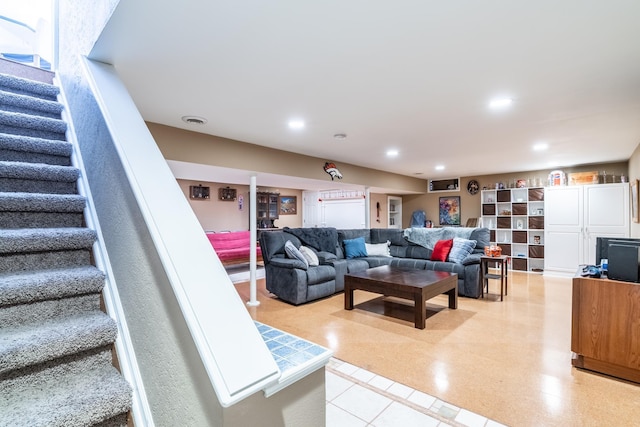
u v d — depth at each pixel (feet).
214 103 8.84
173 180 3.92
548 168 20.89
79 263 5.55
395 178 23.24
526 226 21.90
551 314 12.37
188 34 5.42
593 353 7.76
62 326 4.13
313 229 17.62
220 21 5.04
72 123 7.49
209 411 2.44
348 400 6.66
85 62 6.20
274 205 30.37
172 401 3.00
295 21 5.05
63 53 8.77
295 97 8.36
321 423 3.40
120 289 4.38
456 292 13.14
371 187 21.59
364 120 10.35
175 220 3.31
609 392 6.93
